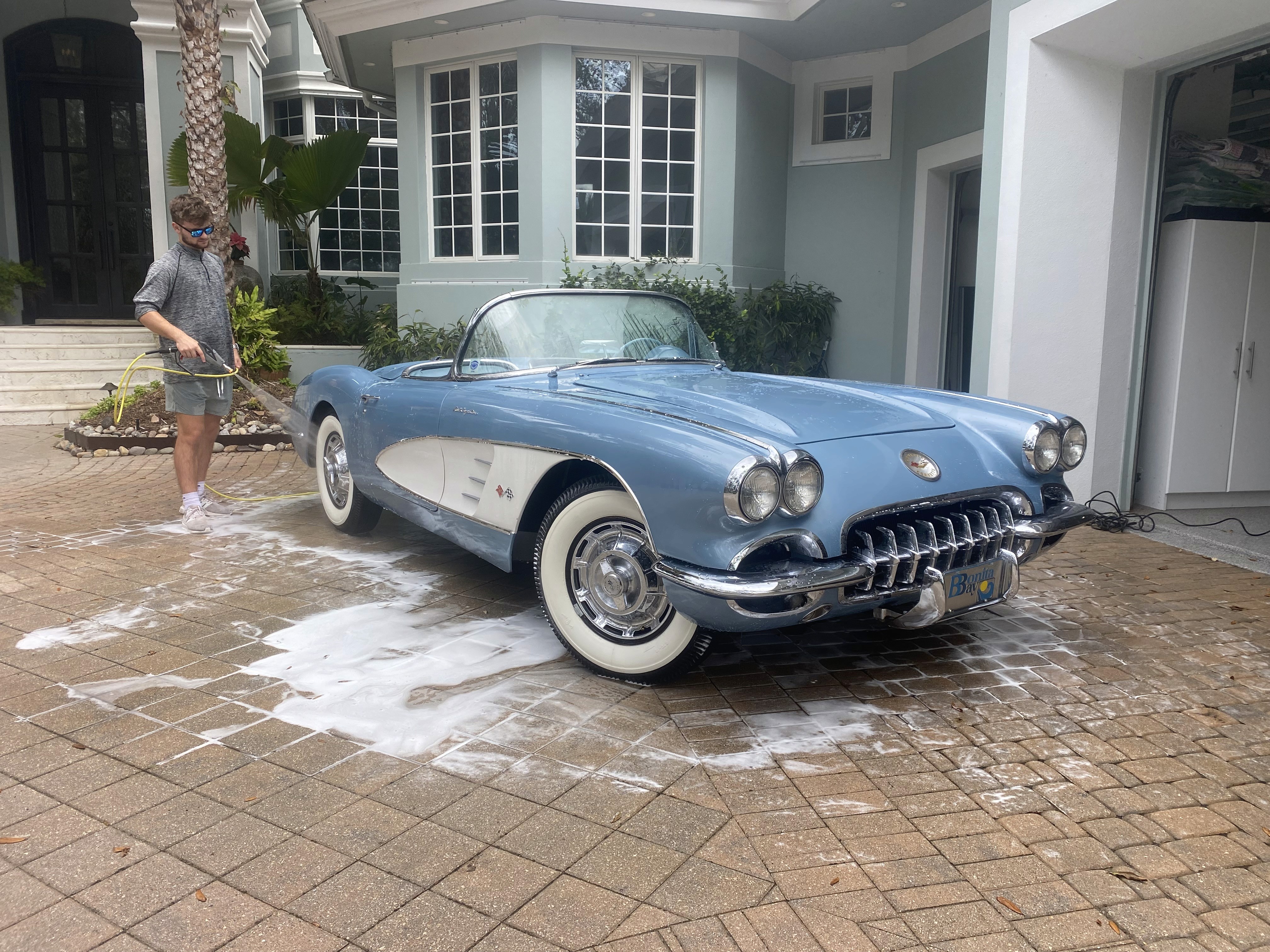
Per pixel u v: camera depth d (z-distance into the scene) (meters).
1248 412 5.53
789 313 8.99
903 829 2.10
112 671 2.98
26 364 9.48
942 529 2.81
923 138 8.46
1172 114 5.38
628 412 2.86
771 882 1.90
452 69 8.96
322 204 10.17
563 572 3.00
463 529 3.49
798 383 3.70
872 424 3.00
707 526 2.47
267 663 3.05
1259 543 4.77
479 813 2.15
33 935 1.72
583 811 2.16
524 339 3.69
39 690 2.83
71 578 4.02
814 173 9.30
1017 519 3.02
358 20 8.61
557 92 8.36
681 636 2.76
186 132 8.48
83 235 12.73
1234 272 5.36
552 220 8.52
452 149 9.10
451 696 2.81
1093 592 3.93
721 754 2.45
